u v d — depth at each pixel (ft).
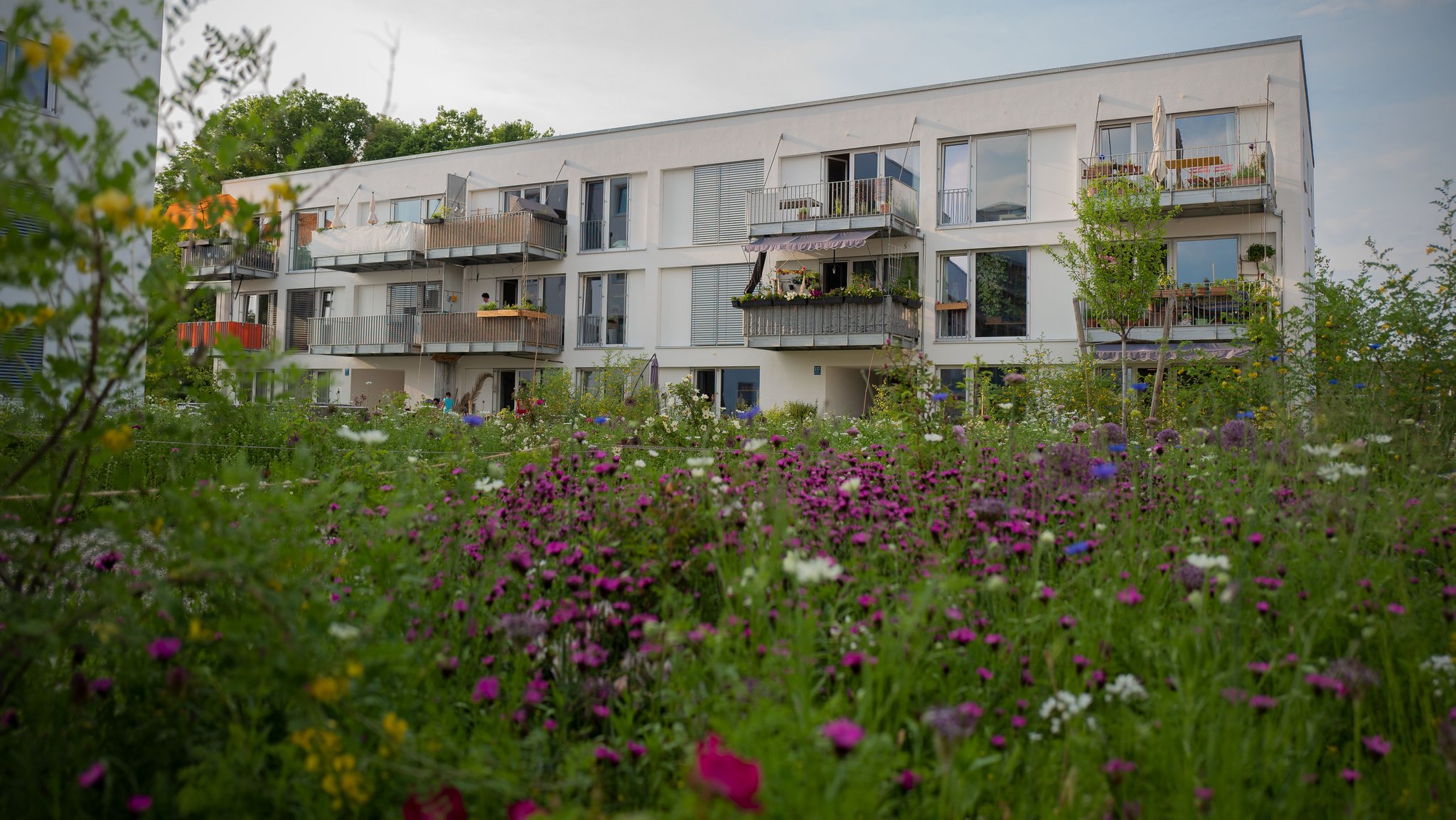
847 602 8.15
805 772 4.99
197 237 7.44
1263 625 8.50
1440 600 9.39
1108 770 5.80
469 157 90.79
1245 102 59.98
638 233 83.51
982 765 5.94
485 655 8.02
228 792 5.38
